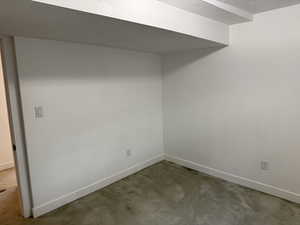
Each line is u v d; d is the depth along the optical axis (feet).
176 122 11.80
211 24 8.02
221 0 6.61
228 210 7.75
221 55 9.43
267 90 8.30
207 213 7.62
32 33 6.45
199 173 10.88
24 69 6.98
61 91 7.95
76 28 5.98
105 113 9.52
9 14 4.67
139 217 7.50
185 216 7.49
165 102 12.16
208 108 10.27
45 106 7.57
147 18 5.82
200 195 8.80
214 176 10.50
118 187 9.64
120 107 10.12
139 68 10.81
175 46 9.32
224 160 10.03
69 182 8.50
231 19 8.05
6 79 6.89
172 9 6.47
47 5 4.17
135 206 8.15
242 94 9.01
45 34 6.62
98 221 7.34
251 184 9.23
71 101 8.28
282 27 7.64
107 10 4.97
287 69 7.73
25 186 7.52
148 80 11.35
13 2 3.99
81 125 8.69
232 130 9.55
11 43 6.82
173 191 9.17
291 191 8.16
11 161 12.39
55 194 8.11
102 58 9.15
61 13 4.67
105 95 9.43
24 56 6.96
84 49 8.50
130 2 5.41
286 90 7.84
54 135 7.90
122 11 5.26
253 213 7.52
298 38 7.36
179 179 10.27
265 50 8.15
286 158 8.14
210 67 9.89
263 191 8.90
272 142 8.43
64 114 8.11
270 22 7.89
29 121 7.22
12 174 11.44
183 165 11.85
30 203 7.66
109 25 5.74
